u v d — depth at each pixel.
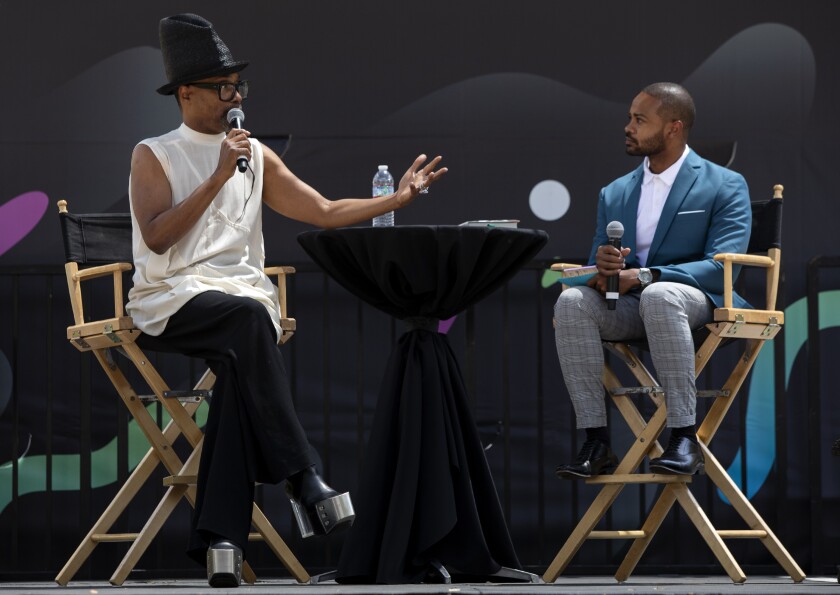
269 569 15.41
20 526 15.91
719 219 13.20
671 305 12.28
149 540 12.27
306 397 16.34
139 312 11.51
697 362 12.59
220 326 10.77
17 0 16.66
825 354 16.25
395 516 10.47
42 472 16.02
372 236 10.58
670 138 13.50
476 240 10.54
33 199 16.48
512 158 16.72
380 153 16.72
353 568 10.61
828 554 15.84
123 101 16.64
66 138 16.58
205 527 10.12
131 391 12.76
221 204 11.73
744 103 16.75
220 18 16.78
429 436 10.71
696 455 12.23
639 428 12.98
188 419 12.30
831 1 16.77
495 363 16.34
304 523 10.56
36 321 16.20
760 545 15.91
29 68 16.61
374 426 10.95
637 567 15.66
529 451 16.20
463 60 16.81
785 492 15.66
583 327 12.69
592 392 12.70
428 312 11.06
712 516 15.93
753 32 16.80
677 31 16.81
